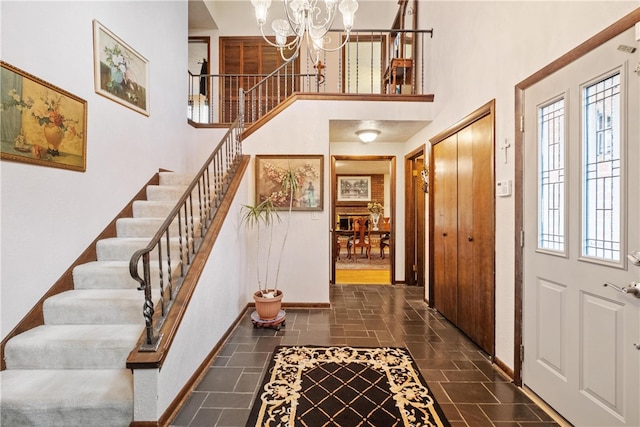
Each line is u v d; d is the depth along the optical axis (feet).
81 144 7.59
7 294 5.79
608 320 4.57
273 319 9.73
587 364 4.92
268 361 7.59
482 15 8.05
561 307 5.46
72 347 5.71
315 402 5.96
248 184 11.63
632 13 4.16
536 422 5.44
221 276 8.50
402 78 14.82
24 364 5.72
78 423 5.00
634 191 4.22
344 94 11.82
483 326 8.15
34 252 6.33
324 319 10.60
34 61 6.35
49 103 6.67
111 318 6.48
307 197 11.80
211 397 6.14
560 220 5.53
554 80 5.58
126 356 5.76
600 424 4.68
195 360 6.67
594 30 4.75
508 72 6.95
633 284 4.16
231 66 18.98
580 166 5.05
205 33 18.81
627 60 4.27
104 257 8.10
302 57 18.81
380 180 30.68
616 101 4.51
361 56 21.35
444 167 10.79
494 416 5.59
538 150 6.04
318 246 11.85
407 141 15.37
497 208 7.43
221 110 18.56
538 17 5.95
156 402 5.02
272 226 11.84
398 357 7.79
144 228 8.89
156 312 6.04
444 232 10.76
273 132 11.85
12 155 5.83
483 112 7.95
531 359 6.24
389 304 12.39
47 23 6.67
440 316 10.93
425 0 12.81
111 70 8.76
